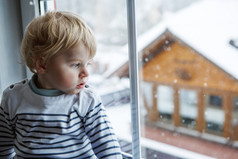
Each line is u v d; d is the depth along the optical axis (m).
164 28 6.14
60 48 0.48
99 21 6.50
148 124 5.80
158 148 5.32
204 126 5.39
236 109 5.15
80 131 0.54
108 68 5.38
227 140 5.04
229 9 5.24
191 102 5.60
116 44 6.12
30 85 0.56
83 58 0.50
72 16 0.52
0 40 0.71
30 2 0.73
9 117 0.57
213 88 5.38
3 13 0.71
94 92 0.56
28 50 0.52
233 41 5.29
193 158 5.21
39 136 0.53
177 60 5.77
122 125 1.99
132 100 0.70
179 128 5.61
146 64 6.05
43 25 0.50
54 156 0.53
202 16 5.61
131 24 0.66
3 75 0.72
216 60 5.32
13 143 0.62
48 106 0.53
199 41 5.55
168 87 5.87
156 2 6.27
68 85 0.50
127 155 0.73
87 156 0.55
